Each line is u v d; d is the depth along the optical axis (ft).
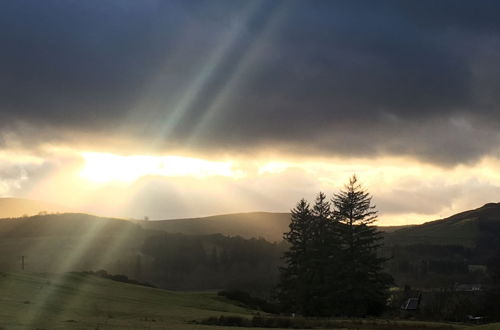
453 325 175.01
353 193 266.36
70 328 125.49
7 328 123.13
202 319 175.94
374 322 179.22
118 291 268.62
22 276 261.65
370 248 261.44
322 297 256.32
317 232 271.69
